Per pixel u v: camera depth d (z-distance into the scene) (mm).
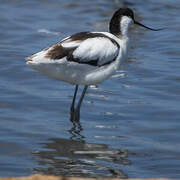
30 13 22703
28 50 17828
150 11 23547
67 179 7660
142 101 13695
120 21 12547
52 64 11609
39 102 13414
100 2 24719
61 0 25000
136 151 10664
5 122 12000
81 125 12102
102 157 10273
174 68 16344
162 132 11742
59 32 20156
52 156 10250
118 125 12148
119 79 15391
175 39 19516
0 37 19234
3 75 15367
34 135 11312
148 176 9484
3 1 24406
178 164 10047
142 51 18109
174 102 13641
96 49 11820
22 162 9906
